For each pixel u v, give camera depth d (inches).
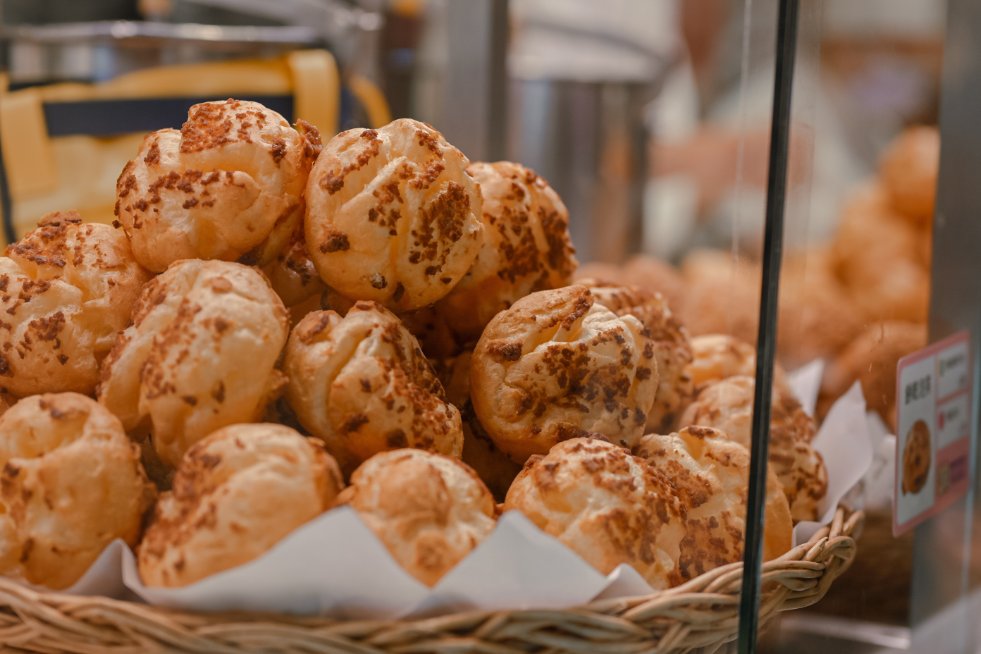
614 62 91.6
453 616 29.8
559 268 36.7
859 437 35.4
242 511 29.7
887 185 40.6
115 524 31.3
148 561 30.4
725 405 36.5
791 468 34.1
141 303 32.5
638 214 74.9
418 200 33.1
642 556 31.3
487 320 35.4
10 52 50.8
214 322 31.2
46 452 31.2
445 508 30.5
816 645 33.0
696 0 96.5
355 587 29.7
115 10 67.4
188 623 29.7
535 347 33.7
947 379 35.8
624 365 33.8
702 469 33.9
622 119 71.7
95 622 30.2
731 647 32.4
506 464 35.0
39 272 33.5
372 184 33.0
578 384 33.7
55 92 50.6
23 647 31.1
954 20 35.6
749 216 37.4
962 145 35.7
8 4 63.0
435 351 35.7
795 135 30.9
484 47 63.7
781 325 31.8
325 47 57.6
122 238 34.1
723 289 52.4
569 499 31.4
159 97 52.4
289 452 30.3
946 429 35.9
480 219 34.3
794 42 29.9
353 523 29.0
